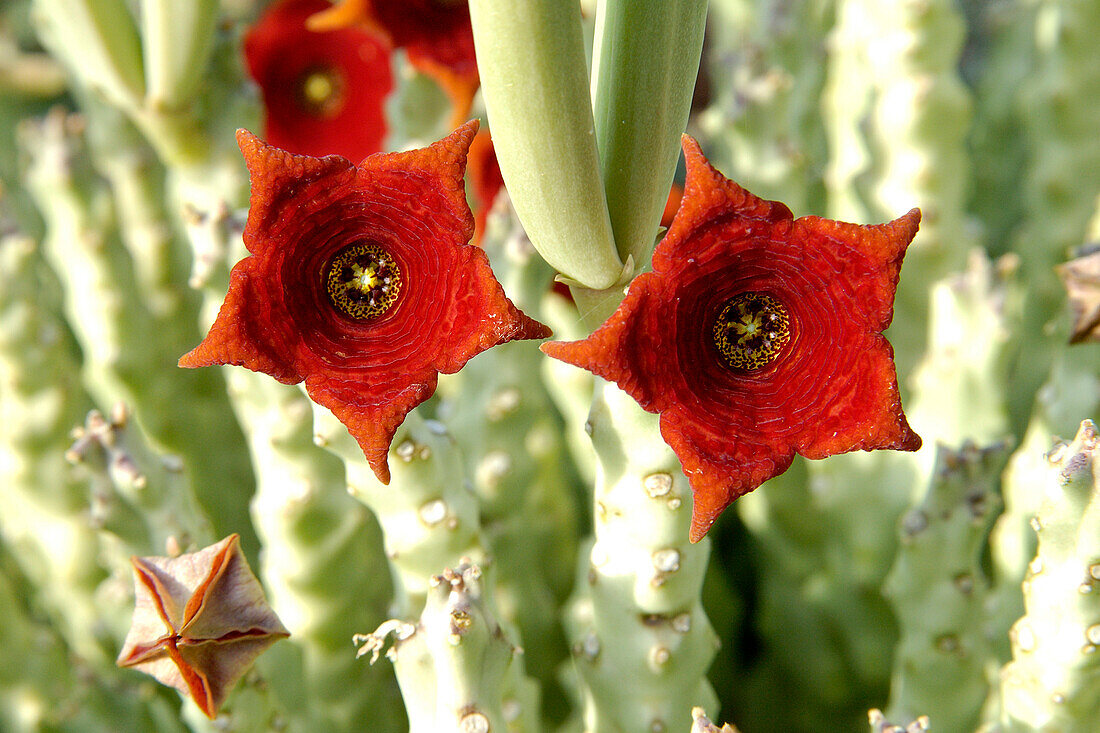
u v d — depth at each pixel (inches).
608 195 8.0
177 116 11.7
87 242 13.7
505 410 11.8
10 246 12.0
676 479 8.8
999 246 18.9
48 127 14.1
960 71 26.0
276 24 15.1
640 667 9.5
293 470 10.7
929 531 10.7
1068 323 11.6
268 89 15.3
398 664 8.8
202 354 6.9
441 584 8.5
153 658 8.5
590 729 10.1
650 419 8.7
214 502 14.6
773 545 13.8
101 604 11.9
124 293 13.9
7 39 27.4
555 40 7.2
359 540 11.2
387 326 7.2
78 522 12.4
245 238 7.0
